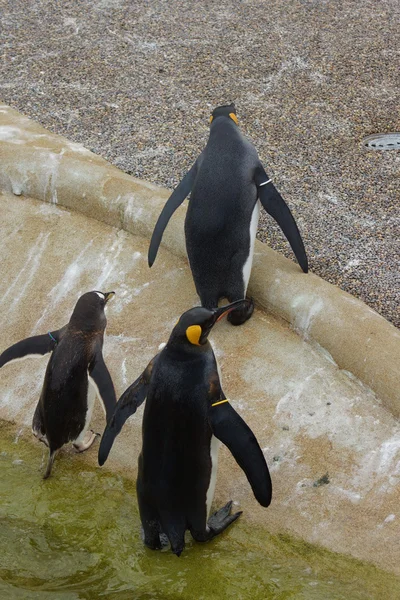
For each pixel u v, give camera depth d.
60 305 6.05
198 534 4.23
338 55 9.02
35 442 5.14
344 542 4.25
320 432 4.86
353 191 6.79
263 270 5.79
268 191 5.40
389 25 9.67
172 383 3.93
